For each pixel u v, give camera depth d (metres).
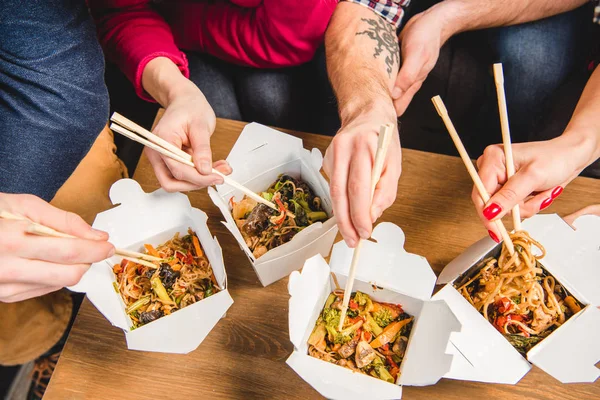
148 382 0.57
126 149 1.16
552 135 0.88
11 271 0.43
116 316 0.53
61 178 0.66
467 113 1.14
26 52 0.57
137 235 0.61
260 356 0.58
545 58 0.91
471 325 0.52
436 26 0.74
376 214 0.52
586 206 0.64
